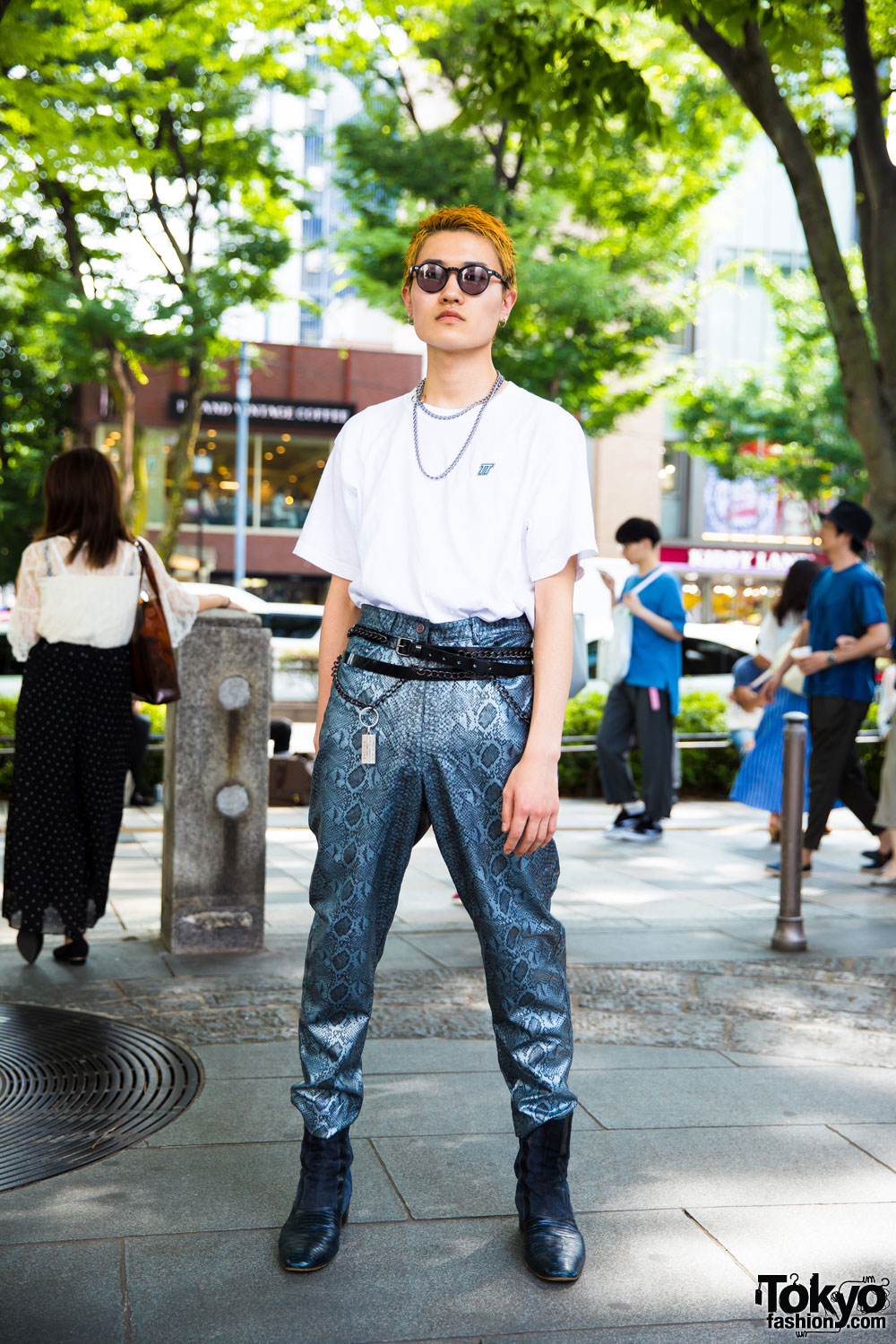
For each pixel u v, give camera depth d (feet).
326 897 7.41
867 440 23.06
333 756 7.34
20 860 13.74
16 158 33.53
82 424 77.71
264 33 36.04
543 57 21.66
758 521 109.50
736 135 49.08
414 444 7.30
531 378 52.85
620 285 53.11
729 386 78.28
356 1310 6.75
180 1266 7.22
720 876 21.43
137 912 17.28
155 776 30.89
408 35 34.53
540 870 7.31
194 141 50.21
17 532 76.02
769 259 104.06
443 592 7.11
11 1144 9.03
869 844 26.55
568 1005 7.56
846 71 26.32
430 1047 11.35
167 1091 10.11
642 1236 7.68
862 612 20.36
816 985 13.91
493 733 7.13
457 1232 7.70
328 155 53.01
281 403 103.76
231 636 14.75
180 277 52.21
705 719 35.40
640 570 25.35
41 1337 6.43
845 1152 9.07
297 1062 10.87
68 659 13.67
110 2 30.09
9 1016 12.10
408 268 7.39
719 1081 10.60
